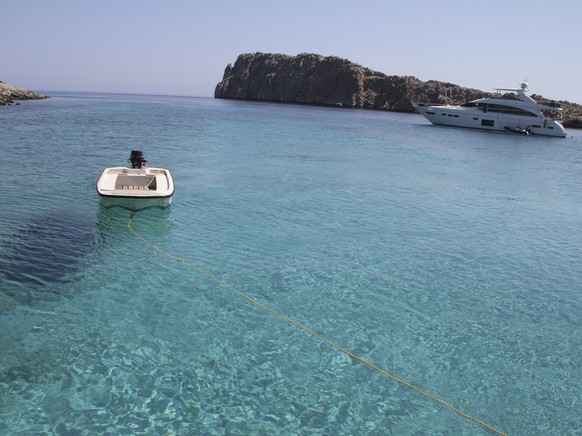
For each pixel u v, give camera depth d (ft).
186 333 31.32
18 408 23.34
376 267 44.93
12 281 36.40
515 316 36.91
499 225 62.49
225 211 60.39
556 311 38.11
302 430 23.41
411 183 88.43
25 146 101.60
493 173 108.17
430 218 63.82
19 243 43.86
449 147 158.40
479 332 34.19
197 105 409.49
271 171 91.04
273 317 34.40
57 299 34.30
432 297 39.34
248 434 22.86
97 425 22.68
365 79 499.92
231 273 41.37
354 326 33.91
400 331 33.65
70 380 25.66
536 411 26.07
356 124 246.06
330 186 80.69
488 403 26.50
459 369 29.55
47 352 27.96
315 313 35.42
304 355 29.89
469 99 450.30
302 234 53.21
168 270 41.01
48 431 22.09
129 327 31.45
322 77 506.07
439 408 25.85
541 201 79.82
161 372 26.99
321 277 41.81
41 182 67.46
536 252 52.11
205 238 49.67
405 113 437.58
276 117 263.49
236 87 596.70
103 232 48.52
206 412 24.12
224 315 34.12
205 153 108.06
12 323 30.71
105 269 40.09
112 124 167.94
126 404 24.20
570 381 28.94
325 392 26.45
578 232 61.05
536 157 145.89
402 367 29.35
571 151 169.58
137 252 44.45
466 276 44.11
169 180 58.44
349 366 29.09
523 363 30.60
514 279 44.11
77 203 57.41
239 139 142.10
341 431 23.56
